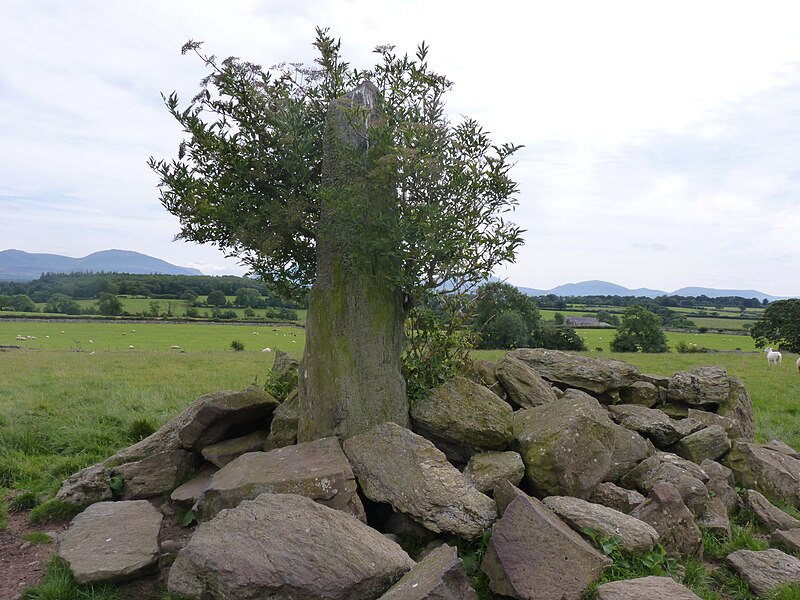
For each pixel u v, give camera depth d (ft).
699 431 32.45
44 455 35.63
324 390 26.45
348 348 26.63
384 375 26.84
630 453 29.17
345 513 20.53
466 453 26.94
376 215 25.45
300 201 28.02
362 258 25.77
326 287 27.40
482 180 26.27
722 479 28.45
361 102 28.07
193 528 25.41
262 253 29.14
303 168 28.04
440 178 25.84
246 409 29.60
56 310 314.96
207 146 28.76
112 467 29.48
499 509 22.20
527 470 25.18
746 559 21.80
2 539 24.85
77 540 22.30
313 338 27.17
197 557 17.83
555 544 19.57
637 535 21.06
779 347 192.95
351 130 27.32
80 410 47.06
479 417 26.81
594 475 25.22
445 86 27.96
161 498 28.37
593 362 38.63
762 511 26.78
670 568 20.93
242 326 260.83
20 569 22.15
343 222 25.23
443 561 17.39
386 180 25.20
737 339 247.09
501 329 148.77
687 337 252.21
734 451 31.81
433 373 29.68
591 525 21.50
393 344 27.55
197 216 29.45
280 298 35.29
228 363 95.61
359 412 26.27
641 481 27.53
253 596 16.80
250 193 29.60
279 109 28.73
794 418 53.57
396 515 23.09
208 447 29.66
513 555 19.31
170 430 31.71
